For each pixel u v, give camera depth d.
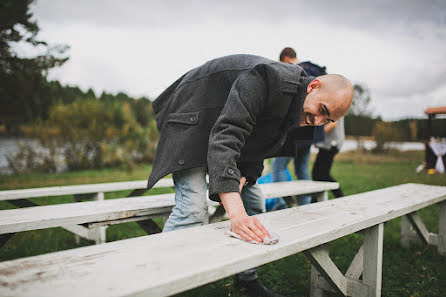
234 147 1.33
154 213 1.97
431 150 8.44
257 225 1.25
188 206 1.62
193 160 1.54
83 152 9.51
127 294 0.80
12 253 2.74
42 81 7.54
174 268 0.96
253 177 1.67
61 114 8.97
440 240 2.89
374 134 13.25
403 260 2.78
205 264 0.99
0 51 6.23
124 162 9.98
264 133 1.56
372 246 1.87
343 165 10.76
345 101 1.43
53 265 0.96
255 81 1.38
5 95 7.49
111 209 1.85
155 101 1.84
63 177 7.75
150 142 10.98
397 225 3.74
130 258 1.04
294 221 1.58
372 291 1.86
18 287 0.82
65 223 1.65
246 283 2.09
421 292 2.18
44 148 8.87
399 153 12.92
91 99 9.91
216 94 1.57
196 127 1.57
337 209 1.89
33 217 1.62
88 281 0.86
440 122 8.80
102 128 9.56
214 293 2.11
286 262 2.67
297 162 3.79
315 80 1.50
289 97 1.48
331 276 1.77
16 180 7.14
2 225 1.48
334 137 3.63
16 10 5.91
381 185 6.17
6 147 8.98
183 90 1.66
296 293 2.20
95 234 2.89
